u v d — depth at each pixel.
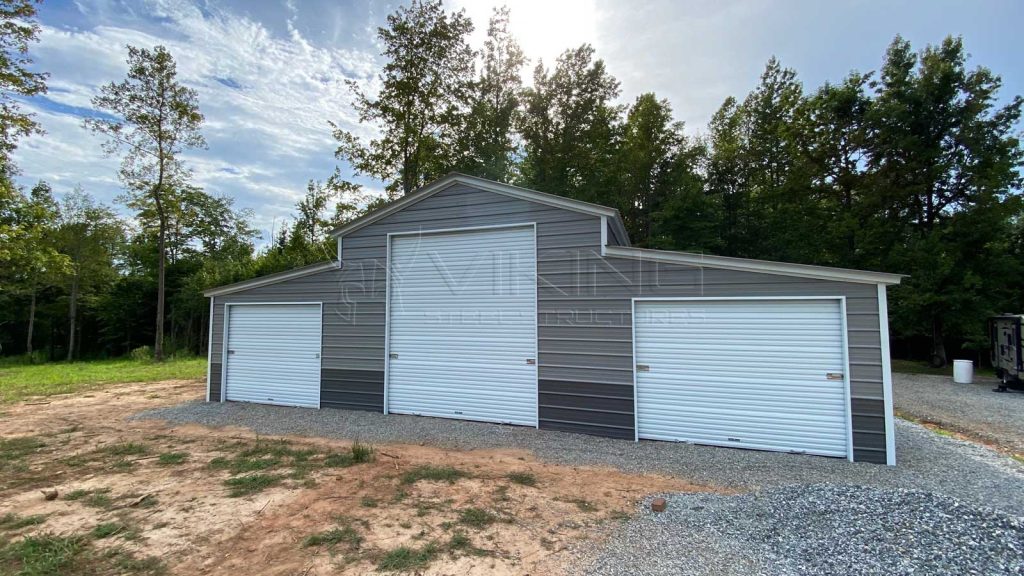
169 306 28.50
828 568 2.88
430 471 5.06
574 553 3.20
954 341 17.94
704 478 4.92
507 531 3.56
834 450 5.68
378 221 8.56
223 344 9.66
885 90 17.38
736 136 23.53
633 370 6.65
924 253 15.52
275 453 5.78
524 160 21.05
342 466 5.26
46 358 26.20
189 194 25.11
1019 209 15.29
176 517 3.85
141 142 18.52
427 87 18.38
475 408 7.66
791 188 19.52
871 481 4.82
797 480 4.85
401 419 7.79
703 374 6.34
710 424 6.27
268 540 3.43
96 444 6.26
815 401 5.79
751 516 3.67
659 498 4.26
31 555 3.18
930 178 16.08
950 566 2.81
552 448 6.11
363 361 8.51
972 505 3.53
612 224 7.80
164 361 19.62
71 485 4.63
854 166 18.19
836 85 18.47
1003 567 2.77
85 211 25.36
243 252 32.41
